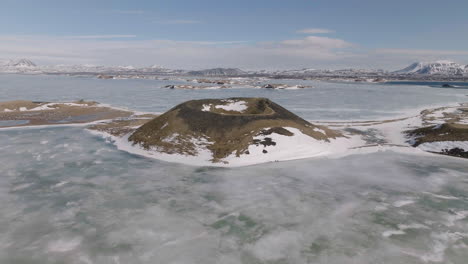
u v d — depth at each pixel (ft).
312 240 64.34
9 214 74.90
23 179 98.17
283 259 57.93
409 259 57.47
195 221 72.43
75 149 135.03
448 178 101.14
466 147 131.23
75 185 93.76
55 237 65.16
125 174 103.96
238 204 81.56
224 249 61.21
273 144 128.47
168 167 111.96
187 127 143.64
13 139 152.76
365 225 70.38
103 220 72.64
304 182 97.60
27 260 57.36
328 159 122.83
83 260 57.62
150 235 66.28
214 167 112.27
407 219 73.05
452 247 61.21
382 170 109.70
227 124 143.74
